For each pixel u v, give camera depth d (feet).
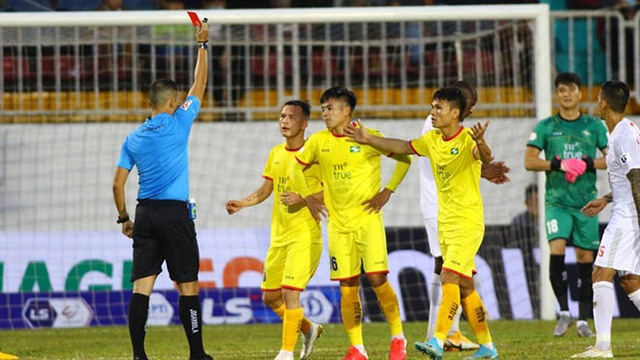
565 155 119.24
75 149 155.43
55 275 142.31
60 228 153.48
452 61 159.12
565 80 118.52
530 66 154.81
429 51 162.81
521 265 145.69
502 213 148.46
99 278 142.82
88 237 144.66
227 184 156.04
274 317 142.51
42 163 154.40
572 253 143.13
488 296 143.23
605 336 89.45
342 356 99.66
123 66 160.35
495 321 139.44
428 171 102.06
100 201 154.40
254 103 163.02
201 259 144.25
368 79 163.53
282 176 92.22
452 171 83.82
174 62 158.92
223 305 142.10
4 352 109.19
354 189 86.28
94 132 156.15
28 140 154.71
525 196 149.18
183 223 86.02
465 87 96.78
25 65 156.87
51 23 136.15
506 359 90.33
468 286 87.10
